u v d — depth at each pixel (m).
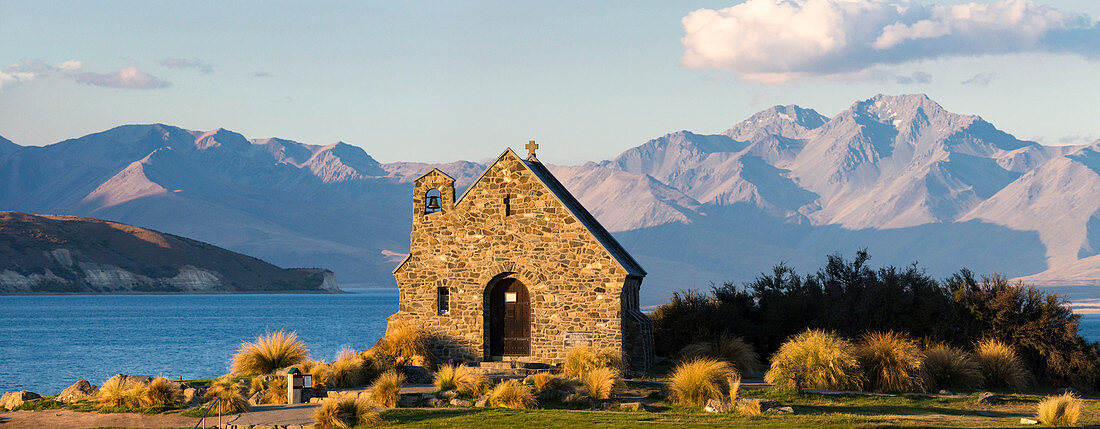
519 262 46.34
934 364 41.81
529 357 46.12
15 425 30.20
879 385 39.69
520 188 46.66
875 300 52.62
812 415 32.44
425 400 34.91
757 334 54.38
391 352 45.72
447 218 47.78
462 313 47.12
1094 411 36.06
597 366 41.53
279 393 34.81
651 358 48.03
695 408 34.16
